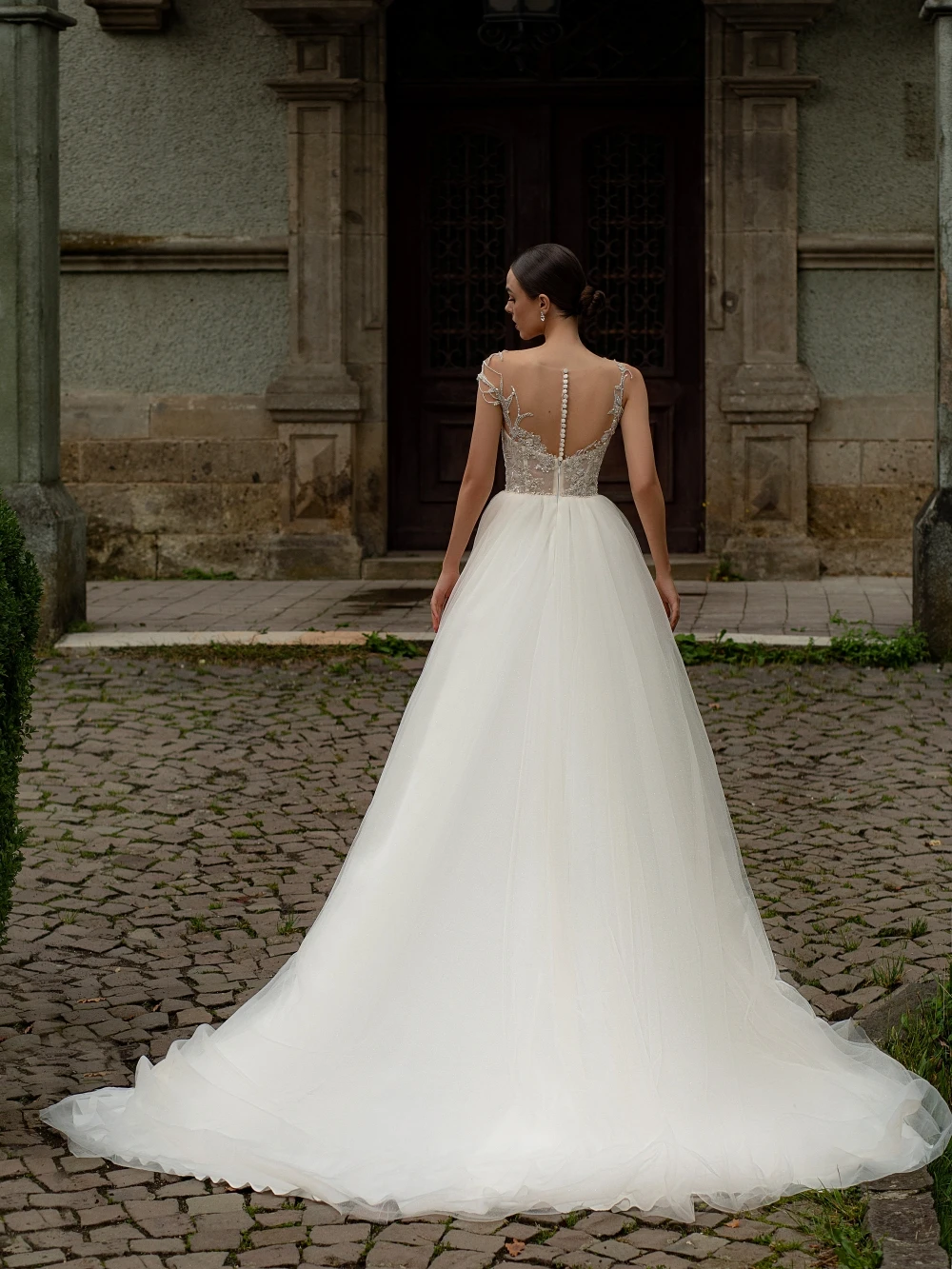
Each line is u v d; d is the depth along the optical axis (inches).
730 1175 122.3
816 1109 132.5
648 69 424.8
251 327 428.1
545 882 131.6
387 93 425.7
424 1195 119.7
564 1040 128.0
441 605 148.3
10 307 327.6
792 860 205.3
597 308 146.1
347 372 424.2
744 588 404.2
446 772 137.1
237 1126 129.3
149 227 428.8
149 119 425.4
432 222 431.8
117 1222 118.3
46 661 316.5
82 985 166.4
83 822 222.1
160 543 434.3
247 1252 114.0
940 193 309.1
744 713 276.8
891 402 420.2
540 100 426.3
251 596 397.1
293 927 182.5
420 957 132.9
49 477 337.7
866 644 314.2
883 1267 110.7
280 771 246.1
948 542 313.0
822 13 407.2
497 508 145.7
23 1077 144.2
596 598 138.6
